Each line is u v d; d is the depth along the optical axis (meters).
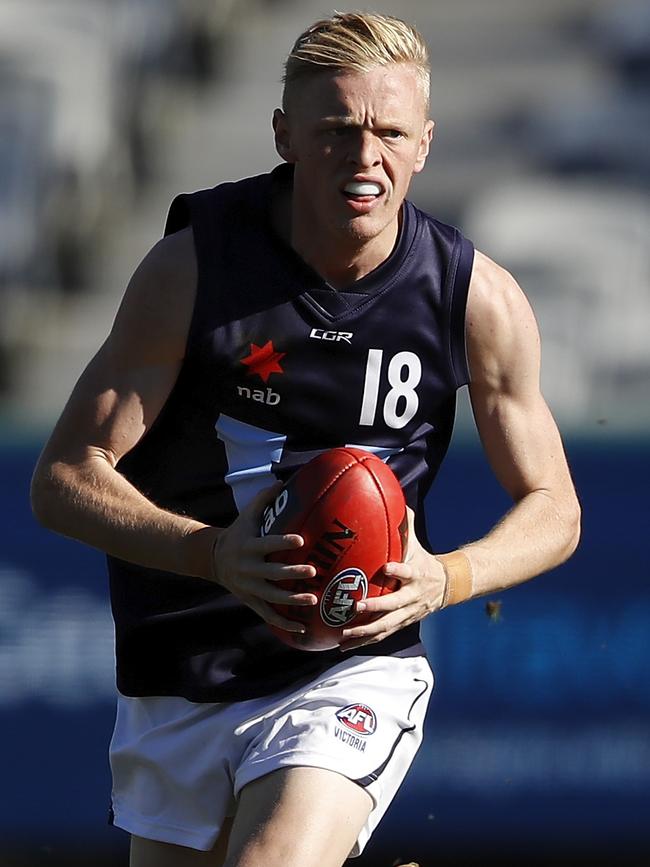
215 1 48.84
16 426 21.14
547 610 19.30
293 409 9.77
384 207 9.31
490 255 36.69
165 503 10.38
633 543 19.30
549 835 19.05
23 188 38.19
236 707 10.18
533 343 10.30
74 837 19.47
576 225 37.53
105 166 40.94
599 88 44.03
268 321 9.66
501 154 41.59
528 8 48.97
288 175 9.89
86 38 42.12
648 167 40.59
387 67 9.15
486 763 19.11
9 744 19.59
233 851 9.05
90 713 19.62
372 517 8.87
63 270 38.53
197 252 9.68
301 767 9.38
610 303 34.78
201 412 9.98
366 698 9.94
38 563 19.86
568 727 19.09
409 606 9.17
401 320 9.77
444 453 10.48
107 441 9.83
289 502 8.97
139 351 9.79
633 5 47.25
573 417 28.16
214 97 45.59
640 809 18.97
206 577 9.30
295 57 9.34
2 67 40.28
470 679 19.22
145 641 10.46
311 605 8.88
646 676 19.12
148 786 10.66
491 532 10.25
